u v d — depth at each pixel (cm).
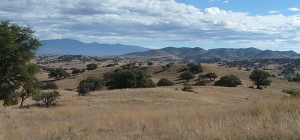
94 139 902
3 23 3406
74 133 1012
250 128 747
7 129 1329
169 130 930
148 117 1381
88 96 5819
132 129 1063
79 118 1833
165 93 6078
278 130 695
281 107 1084
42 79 15388
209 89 8781
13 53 3341
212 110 1447
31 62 3747
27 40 3472
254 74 11250
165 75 15638
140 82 9875
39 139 975
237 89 9262
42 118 2027
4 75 3525
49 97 4622
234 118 1021
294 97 1303
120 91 6316
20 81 3725
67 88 12850
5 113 2492
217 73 15388
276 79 15362
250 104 1356
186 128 919
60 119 1902
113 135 954
